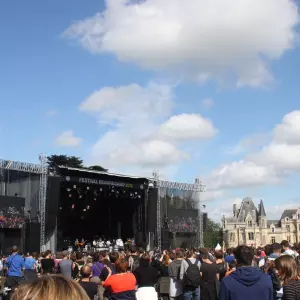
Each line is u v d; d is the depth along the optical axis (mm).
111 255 12188
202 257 14117
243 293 5602
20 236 31094
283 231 146375
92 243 46438
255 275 5691
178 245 42469
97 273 14234
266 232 145500
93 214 47406
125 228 44562
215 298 13594
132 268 16047
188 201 44188
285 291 6488
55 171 34531
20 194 31656
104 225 46688
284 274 6605
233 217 148250
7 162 31172
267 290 5652
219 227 124188
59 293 2244
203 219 46000
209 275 13664
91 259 16609
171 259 16438
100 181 37938
